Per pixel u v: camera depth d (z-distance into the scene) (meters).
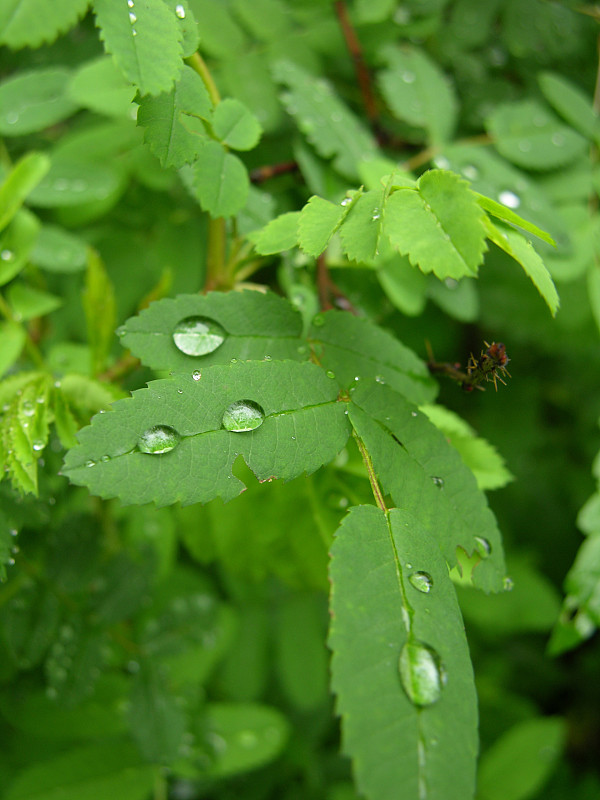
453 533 0.22
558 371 0.49
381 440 0.22
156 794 0.29
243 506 0.25
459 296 0.29
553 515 0.50
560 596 0.51
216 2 0.31
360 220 0.22
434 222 0.22
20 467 0.23
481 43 0.35
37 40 0.25
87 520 0.28
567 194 0.31
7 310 0.27
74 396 0.24
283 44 0.32
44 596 0.27
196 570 0.35
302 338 0.24
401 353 0.24
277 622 0.37
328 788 0.40
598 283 0.30
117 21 0.22
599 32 0.36
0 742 0.29
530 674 0.60
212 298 0.23
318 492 0.25
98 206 0.32
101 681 0.29
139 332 0.23
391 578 0.21
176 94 0.23
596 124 0.32
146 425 0.21
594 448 0.50
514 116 0.32
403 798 0.20
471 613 0.42
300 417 0.22
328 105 0.30
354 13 0.32
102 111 0.28
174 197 0.33
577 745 0.62
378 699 0.20
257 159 0.32
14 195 0.25
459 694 0.20
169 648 0.29
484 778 0.38
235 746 0.30
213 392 0.22
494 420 0.49
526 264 0.22
